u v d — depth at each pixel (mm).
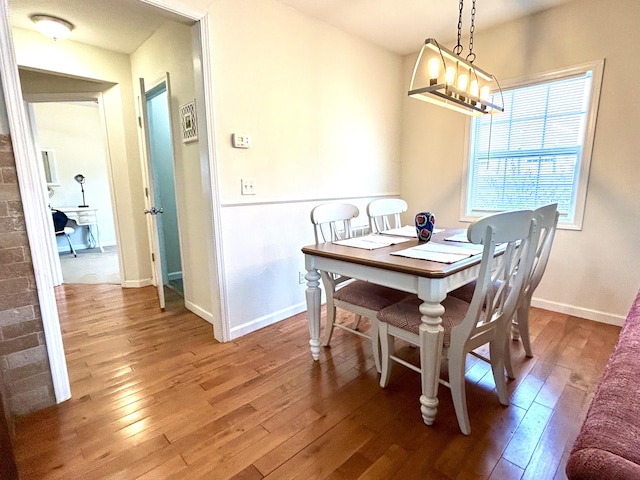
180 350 2344
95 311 3102
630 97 2416
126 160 3658
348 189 3320
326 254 1867
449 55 1868
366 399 1788
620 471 560
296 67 2721
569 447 1444
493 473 1319
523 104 2963
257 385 1920
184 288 3176
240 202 2461
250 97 2441
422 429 1562
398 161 3859
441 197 3592
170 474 1334
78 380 1985
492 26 2977
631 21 2359
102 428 1588
